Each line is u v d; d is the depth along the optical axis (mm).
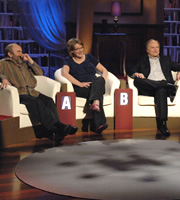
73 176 3256
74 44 4957
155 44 5184
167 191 2914
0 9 9109
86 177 3230
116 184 3059
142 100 5035
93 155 3881
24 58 4754
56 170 3418
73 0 8320
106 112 5020
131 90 5020
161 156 3822
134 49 8656
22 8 7836
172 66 5230
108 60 8461
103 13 8719
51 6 8102
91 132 4934
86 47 7207
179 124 5113
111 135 4766
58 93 4723
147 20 8844
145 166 3506
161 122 4840
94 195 2852
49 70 9188
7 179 3230
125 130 5020
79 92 4906
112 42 8484
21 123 4453
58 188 2994
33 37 8016
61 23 8312
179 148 4137
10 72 4625
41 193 2924
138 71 5227
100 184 3062
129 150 4059
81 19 7152
